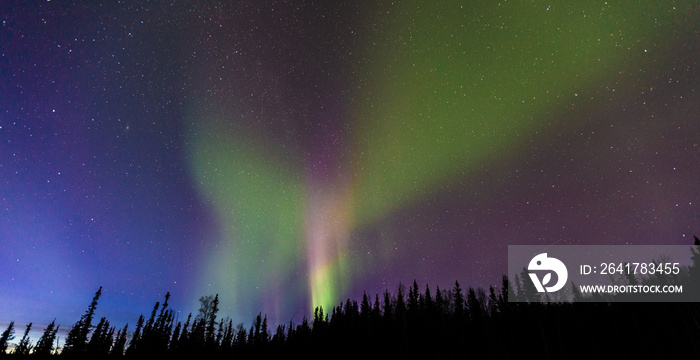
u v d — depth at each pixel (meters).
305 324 58.28
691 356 29.91
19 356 46.12
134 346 51.59
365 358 45.53
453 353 42.22
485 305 56.12
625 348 33.12
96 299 52.38
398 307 56.88
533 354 37.50
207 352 53.81
